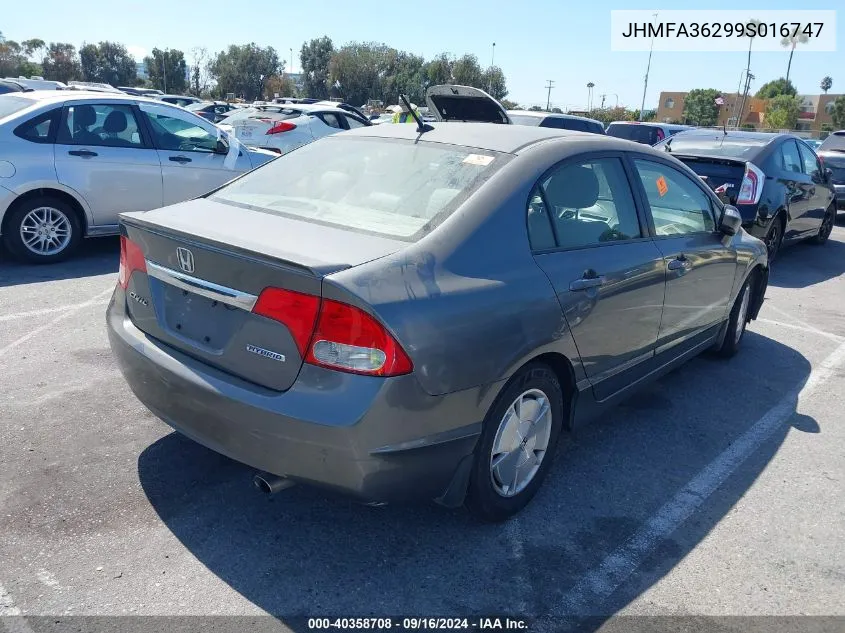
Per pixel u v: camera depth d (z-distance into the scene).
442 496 2.87
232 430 2.70
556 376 3.29
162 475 3.40
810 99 86.12
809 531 3.30
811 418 4.57
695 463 3.90
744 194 8.14
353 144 3.75
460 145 3.47
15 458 3.45
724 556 3.07
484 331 2.76
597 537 3.15
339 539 3.02
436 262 2.75
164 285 3.06
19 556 2.78
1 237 6.85
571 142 3.59
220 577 2.74
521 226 3.10
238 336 2.72
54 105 7.02
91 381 4.35
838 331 6.52
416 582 2.79
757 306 5.71
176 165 7.75
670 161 4.37
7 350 4.76
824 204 10.33
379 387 2.48
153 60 75.00
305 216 3.13
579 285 3.24
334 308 2.48
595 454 3.94
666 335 4.16
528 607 2.69
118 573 2.73
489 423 2.93
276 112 14.72
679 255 4.10
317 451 2.54
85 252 7.70
